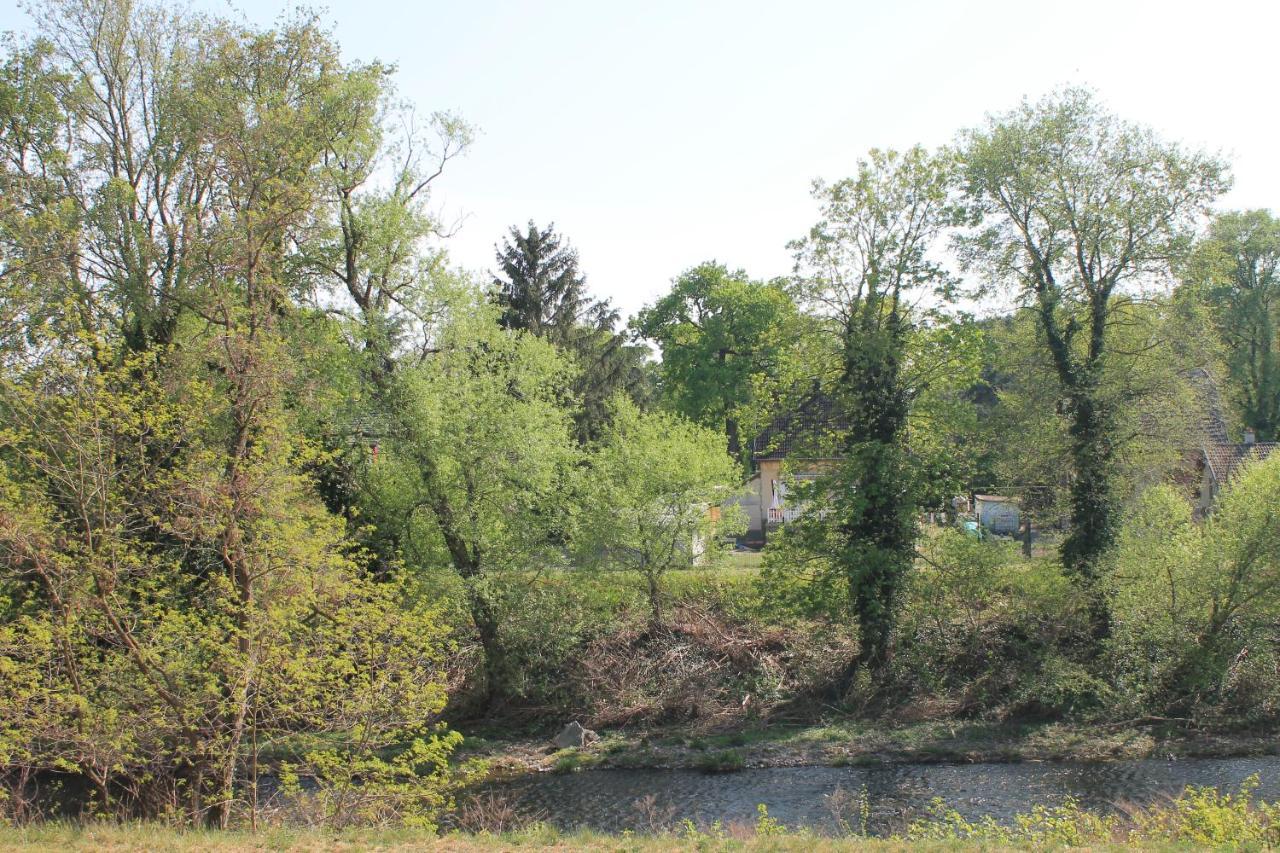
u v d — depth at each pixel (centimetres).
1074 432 2750
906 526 2716
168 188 2670
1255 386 5297
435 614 1881
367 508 2675
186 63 2608
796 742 2459
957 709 2600
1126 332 2805
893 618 2742
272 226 1970
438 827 1869
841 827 1850
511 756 2430
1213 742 2333
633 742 2500
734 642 2866
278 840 1268
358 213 2611
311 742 1669
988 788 2089
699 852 1244
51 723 1450
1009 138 2739
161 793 1616
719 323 5319
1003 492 2928
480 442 2600
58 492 1638
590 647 2842
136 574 1695
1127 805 1878
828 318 2764
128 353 2131
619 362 4794
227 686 1564
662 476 2931
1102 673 2614
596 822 1939
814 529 2747
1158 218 2689
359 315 2614
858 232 2717
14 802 1608
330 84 2473
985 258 2848
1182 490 3033
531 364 2733
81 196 2516
